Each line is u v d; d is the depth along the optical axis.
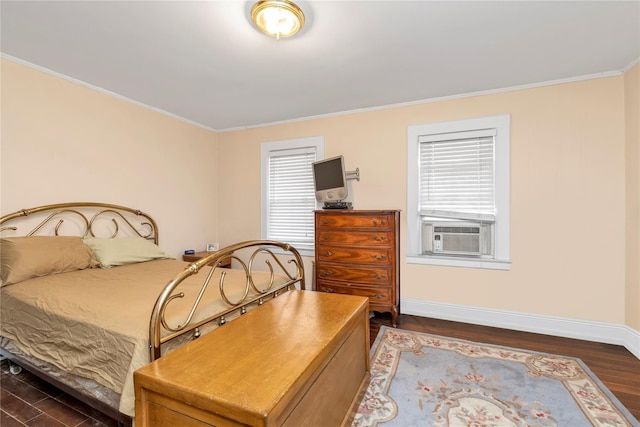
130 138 3.26
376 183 3.50
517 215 2.93
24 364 1.84
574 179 2.74
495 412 1.73
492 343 2.63
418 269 3.32
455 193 3.20
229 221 4.38
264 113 3.71
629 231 2.53
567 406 1.78
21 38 2.11
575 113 2.73
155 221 3.55
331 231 3.26
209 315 1.68
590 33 2.04
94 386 1.49
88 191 2.89
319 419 1.26
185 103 3.37
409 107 3.35
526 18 1.89
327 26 1.96
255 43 2.16
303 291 2.23
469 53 2.31
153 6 1.78
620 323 2.61
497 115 2.99
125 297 1.76
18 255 2.12
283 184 4.06
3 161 2.34
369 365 1.99
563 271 2.78
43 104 2.56
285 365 1.15
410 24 1.94
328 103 3.38
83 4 1.76
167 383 1.04
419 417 1.70
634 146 2.45
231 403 0.93
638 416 1.69
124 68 2.55
